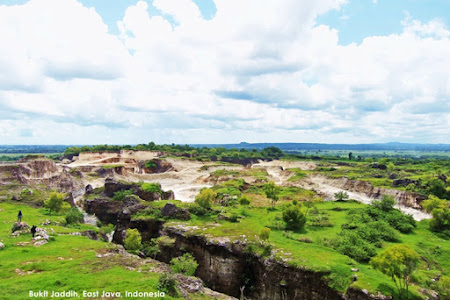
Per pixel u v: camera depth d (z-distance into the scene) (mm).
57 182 117938
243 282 50594
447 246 55906
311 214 74625
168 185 150000
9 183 92500
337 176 148875
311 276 42000
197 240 56656
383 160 178750
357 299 36625
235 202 89625
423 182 109875
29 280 32000
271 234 59188
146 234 66938
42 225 57781
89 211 92125
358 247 50938
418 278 39750
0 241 44469
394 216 69125
